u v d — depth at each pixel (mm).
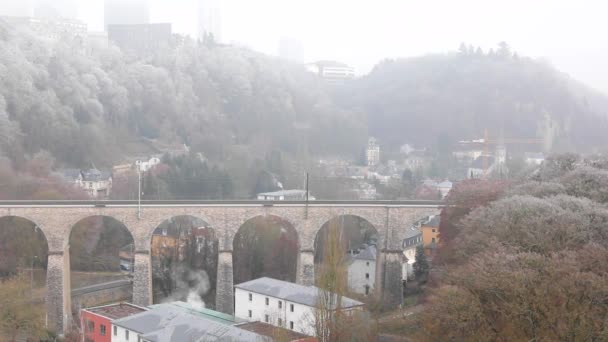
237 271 150000
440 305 64375
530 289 60062
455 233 116750
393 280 124688
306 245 122188
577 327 56281
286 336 77750
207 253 153375
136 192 190375
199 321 81125
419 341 66188
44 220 112750
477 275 63719
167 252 153125
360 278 141125
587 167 112188
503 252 69562
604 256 66688
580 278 59156
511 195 107750
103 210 114750
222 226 119062
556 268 62438
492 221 86625
